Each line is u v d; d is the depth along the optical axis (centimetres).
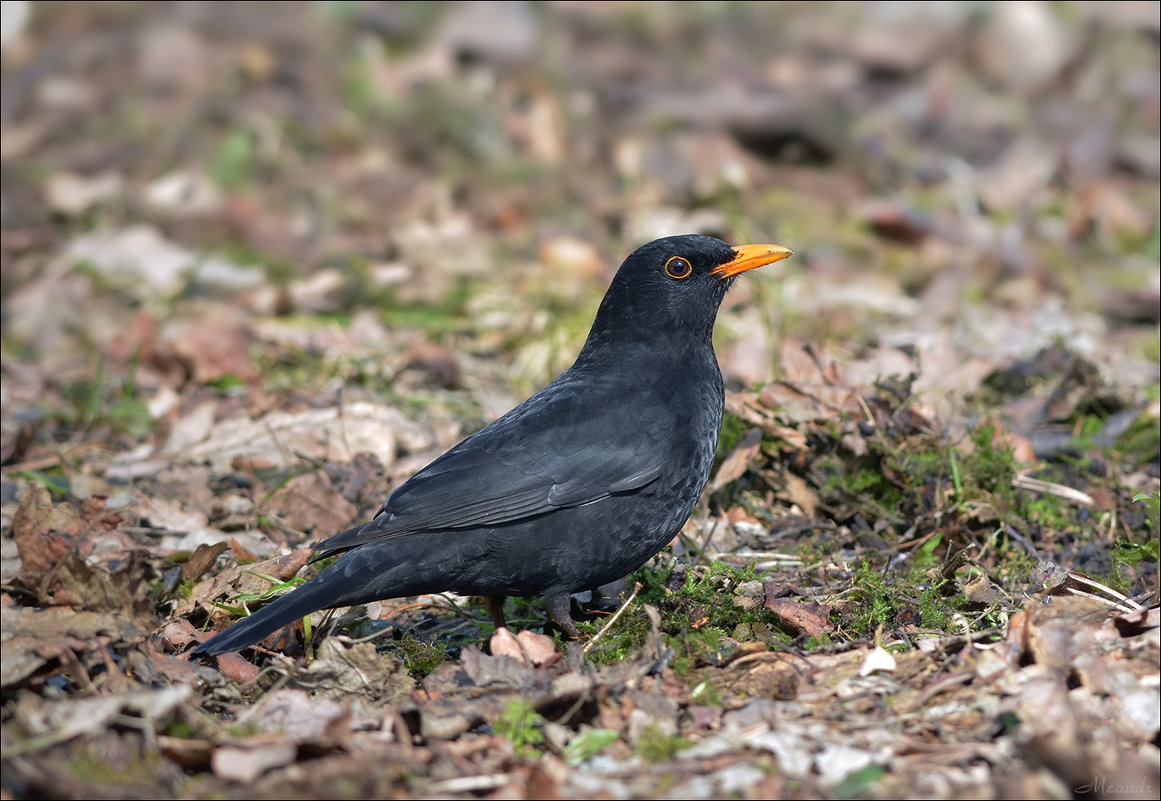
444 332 1486
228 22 2375
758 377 1288
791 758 659
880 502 1041
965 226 1664
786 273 1506
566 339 1434
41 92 2162
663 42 2244
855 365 1272
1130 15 2216
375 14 2355
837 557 964
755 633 816
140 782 638
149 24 2381
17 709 671
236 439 1209
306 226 1777
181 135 2027
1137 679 683
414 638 855
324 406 1277
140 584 796
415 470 1156
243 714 721
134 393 1374
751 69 2098
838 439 1062
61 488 1128
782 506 1067
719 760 663
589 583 856
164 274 1659
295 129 2023
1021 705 664
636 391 872
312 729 702
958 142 1912
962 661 736
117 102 2136
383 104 2047
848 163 1850
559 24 2291
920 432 1069
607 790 644
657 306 895
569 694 707
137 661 745
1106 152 1848
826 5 2381
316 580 784
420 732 696
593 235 1705
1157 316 1466
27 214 1811
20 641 717
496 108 2019
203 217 1802
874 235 1661
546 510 823
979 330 1401
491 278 1595
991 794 614
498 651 775
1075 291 1504
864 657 761
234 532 1054
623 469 837
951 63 2108
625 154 1777
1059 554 971
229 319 1547
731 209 1498
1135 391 1230
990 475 1027
